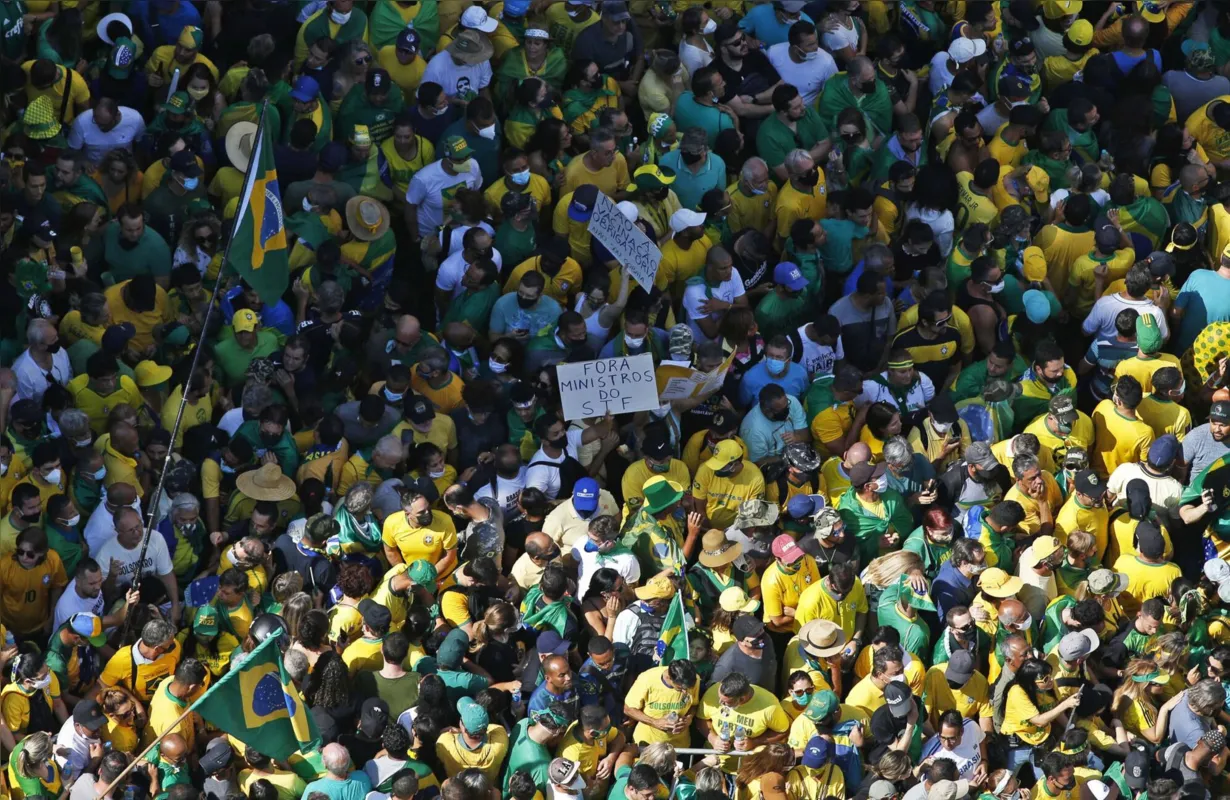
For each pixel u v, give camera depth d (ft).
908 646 184.85
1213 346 217.56
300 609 179.83
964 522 194.29
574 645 187.62
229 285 213.87
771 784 174.60
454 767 175.01
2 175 214.07
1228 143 246.27
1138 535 192.85
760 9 243.60
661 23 245.86
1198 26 256.52
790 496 200.54
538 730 174.19
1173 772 182.50
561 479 201.57
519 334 212.64
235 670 164.76
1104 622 189.67
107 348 203.92
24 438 195.00
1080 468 199.11
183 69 228.43
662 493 194.49
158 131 226.99
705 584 192.34
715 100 234.79
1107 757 187.73
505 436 206.69
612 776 177.58
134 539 188.03
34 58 231.09
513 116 231.30
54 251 210.59
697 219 216.13
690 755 181.37
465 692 178.40
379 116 226.79
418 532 190.80
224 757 171.22
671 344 206.80
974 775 181.27
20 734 176.55
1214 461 202.80
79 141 224.12
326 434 200.34
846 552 188.75
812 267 220.02
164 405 204.54
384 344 212.64
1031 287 224.94
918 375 212.02
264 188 188.24
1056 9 248.93
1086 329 220.84
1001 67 245.86
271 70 230.07
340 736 175.73
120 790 171.94
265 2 238.48
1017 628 182.80
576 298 218.59
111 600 188.65
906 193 228.84
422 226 225.76
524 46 237.66
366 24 237.25
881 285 214.90
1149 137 238.07
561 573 185.16
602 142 221.66
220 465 199.11
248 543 185.78
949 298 216.95
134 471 197.67
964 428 208.23
